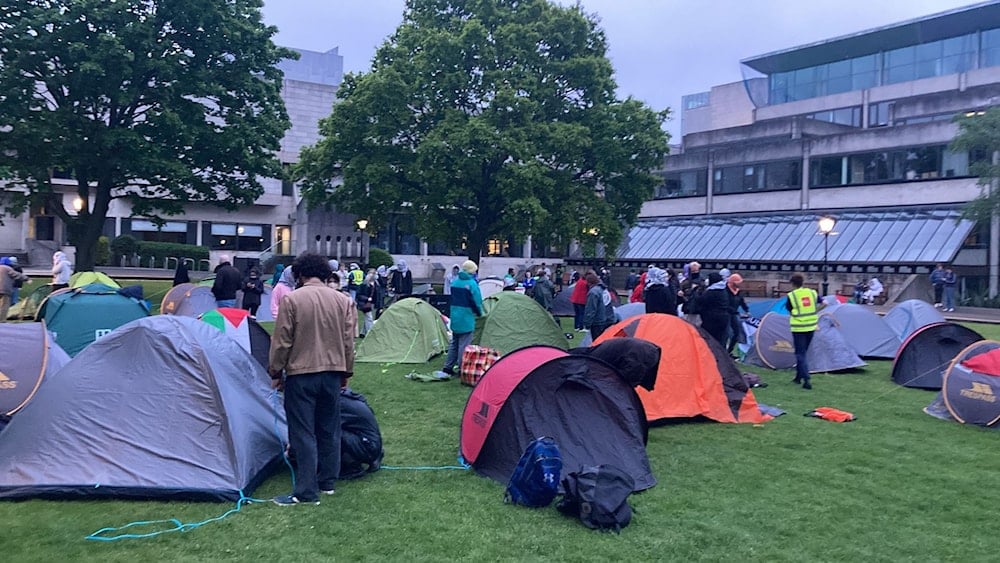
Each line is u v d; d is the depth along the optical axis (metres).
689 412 9.70
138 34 21.41
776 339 14.81
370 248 46.28
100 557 5.02
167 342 6.67
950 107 43.75
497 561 5.15
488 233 27.84
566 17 26.33
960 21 45.50
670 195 53.50
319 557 5.14
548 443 6.45
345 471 6.98
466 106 26.67
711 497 6.68
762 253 42.00
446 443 8.38
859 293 34.81
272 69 25.12
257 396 7.27
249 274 19.19
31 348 8.69
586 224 25.58
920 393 12.28
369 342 15.14
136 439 6.32
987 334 21.39
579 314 19.92
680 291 18.19
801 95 54.28
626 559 5.26
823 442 8.78
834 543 5.63
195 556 5.10
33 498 6.04
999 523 6.11
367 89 25.17
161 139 23.31
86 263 23.73
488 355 12.08
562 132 24.48
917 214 38.44
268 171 25.38
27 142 20.81
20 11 21.05
